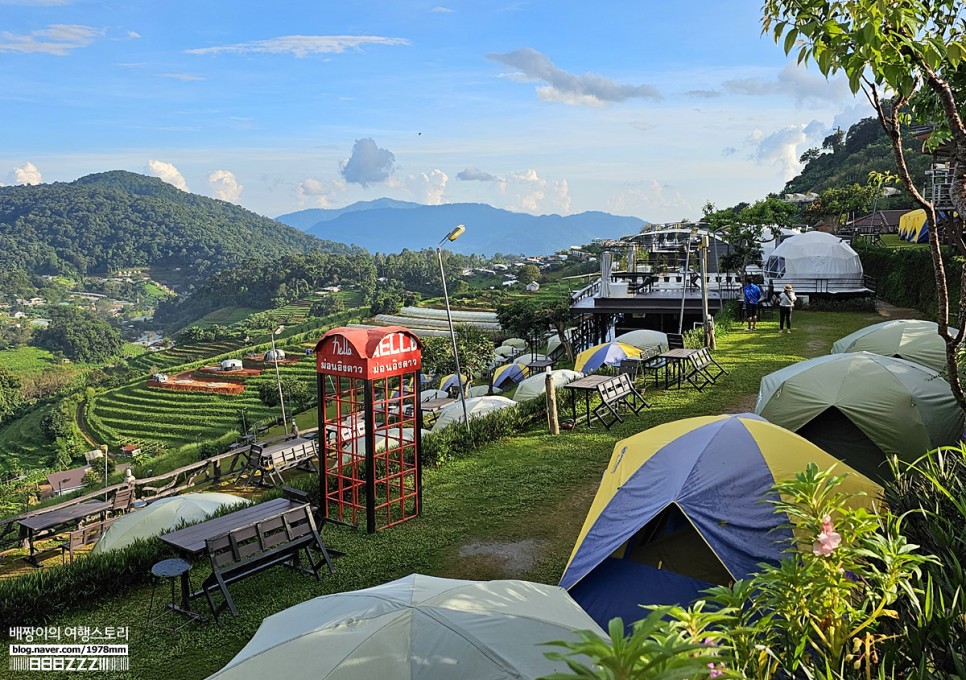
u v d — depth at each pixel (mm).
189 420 78375
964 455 4027
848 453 9719
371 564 8852
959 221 3551
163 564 7594
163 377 92875
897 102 3402
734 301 28719
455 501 10719
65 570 8484
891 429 9305
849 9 3160
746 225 33406
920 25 3238
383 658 4113
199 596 8391
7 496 33250
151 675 6871
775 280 33094
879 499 4711
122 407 85188
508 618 4484
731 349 20891
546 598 4984
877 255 32281
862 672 3051
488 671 4004
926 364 11812
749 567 6145
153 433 76125
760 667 2820
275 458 15602
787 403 10109
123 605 8445
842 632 2914
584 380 14484
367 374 9523
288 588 8406
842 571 3047
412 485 11617
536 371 34875
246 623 7684
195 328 139875
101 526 13898
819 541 2938
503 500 10609
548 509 10180
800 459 6852
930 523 3662
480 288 134500
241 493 16250
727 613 2949
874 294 31469
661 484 7012
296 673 4082
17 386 118938
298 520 8508
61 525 15461
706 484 6723
